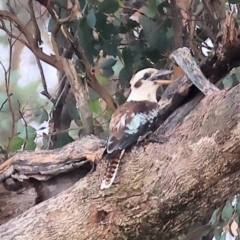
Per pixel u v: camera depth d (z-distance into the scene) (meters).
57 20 5.95
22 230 4.46
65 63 5.89
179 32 6.25
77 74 6.03
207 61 4.75
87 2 5.83
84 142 4.93
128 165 4.17
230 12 4.39
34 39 6.28
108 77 6.73
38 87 9.62
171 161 4.09
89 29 5.83
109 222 4.32
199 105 4.22
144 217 4.25
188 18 6.37
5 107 8.16
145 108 4.62
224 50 4.58
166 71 5.11
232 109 3.87
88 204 4.35
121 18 6.43
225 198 4.26
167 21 6.25
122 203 4.24
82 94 5.84
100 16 5.89
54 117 6.81
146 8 6.62
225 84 5.63
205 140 3.97
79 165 4.82
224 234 5.52
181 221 4.34
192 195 4.14
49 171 4.89
